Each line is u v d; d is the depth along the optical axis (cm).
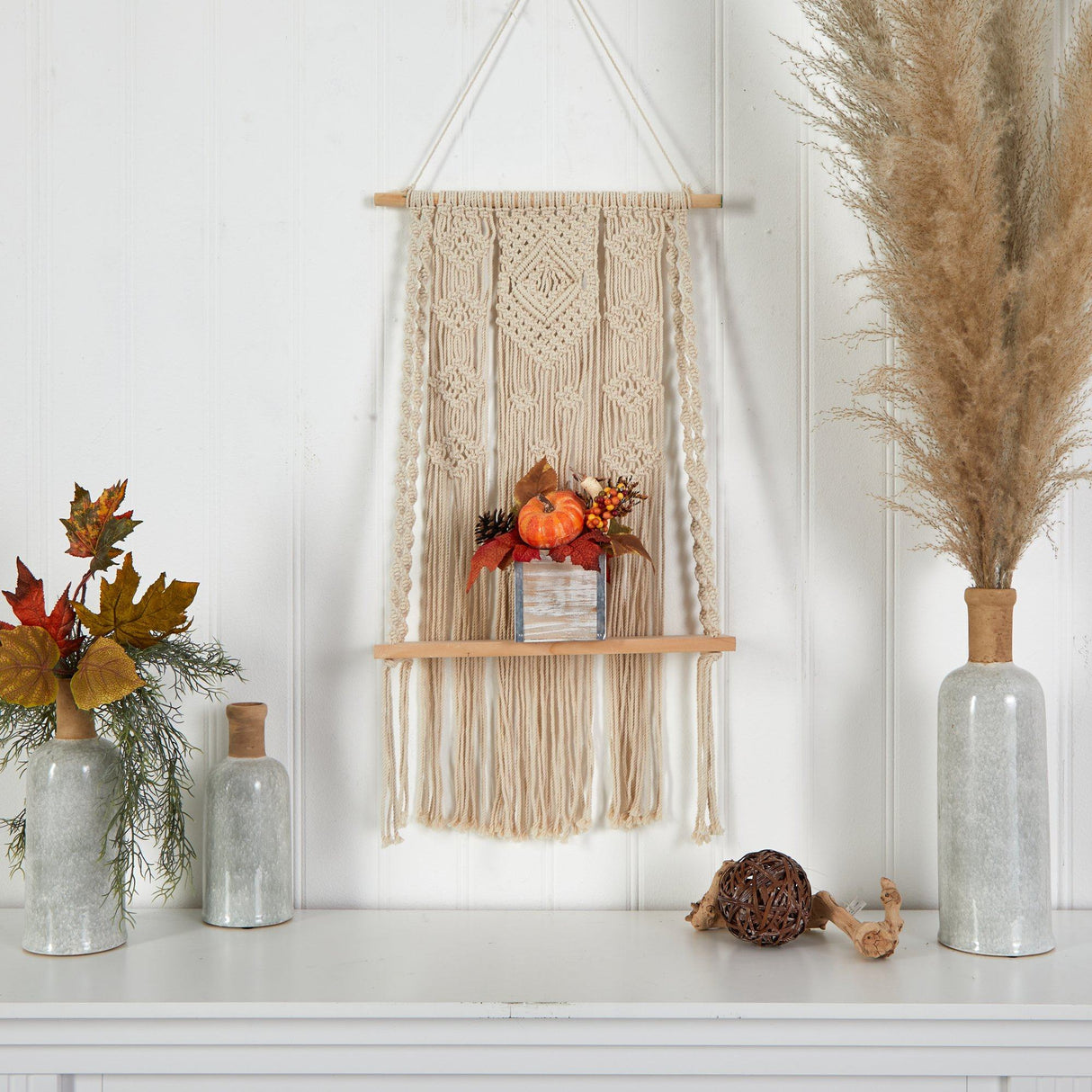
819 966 112
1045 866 117
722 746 135
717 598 133
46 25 136
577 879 135
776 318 137
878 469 137
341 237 137
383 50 137
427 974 109
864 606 136
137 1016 101
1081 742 135
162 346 136
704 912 122
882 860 135
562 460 134
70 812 115
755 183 137
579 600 124
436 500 134
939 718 120
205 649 129
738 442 137
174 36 136
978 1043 102
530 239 135
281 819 128
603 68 137
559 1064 104
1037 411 113
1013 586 136
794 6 137
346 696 136
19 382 136
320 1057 104
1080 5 133
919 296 113
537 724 134
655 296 135
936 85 108
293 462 137
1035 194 118
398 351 137
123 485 118
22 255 136
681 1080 107
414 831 135
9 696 109
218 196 136
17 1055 104
